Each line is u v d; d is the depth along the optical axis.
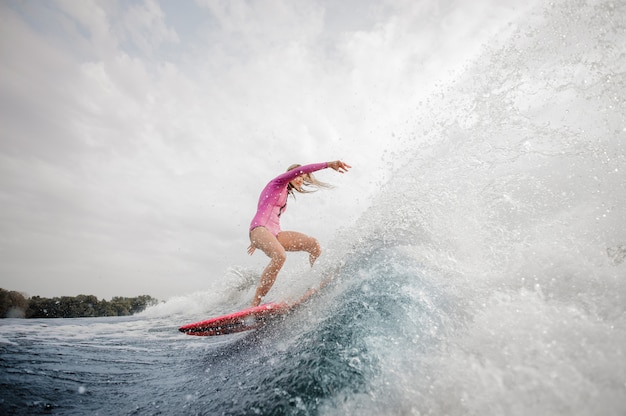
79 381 2.10
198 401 1.77
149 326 5.18
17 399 1.68
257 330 2.99
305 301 2.89
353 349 1.74
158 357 2.98
